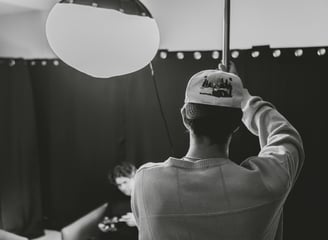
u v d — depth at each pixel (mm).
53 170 2945
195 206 700
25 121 2898
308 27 2033
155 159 2420
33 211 2980
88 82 2670
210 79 736
